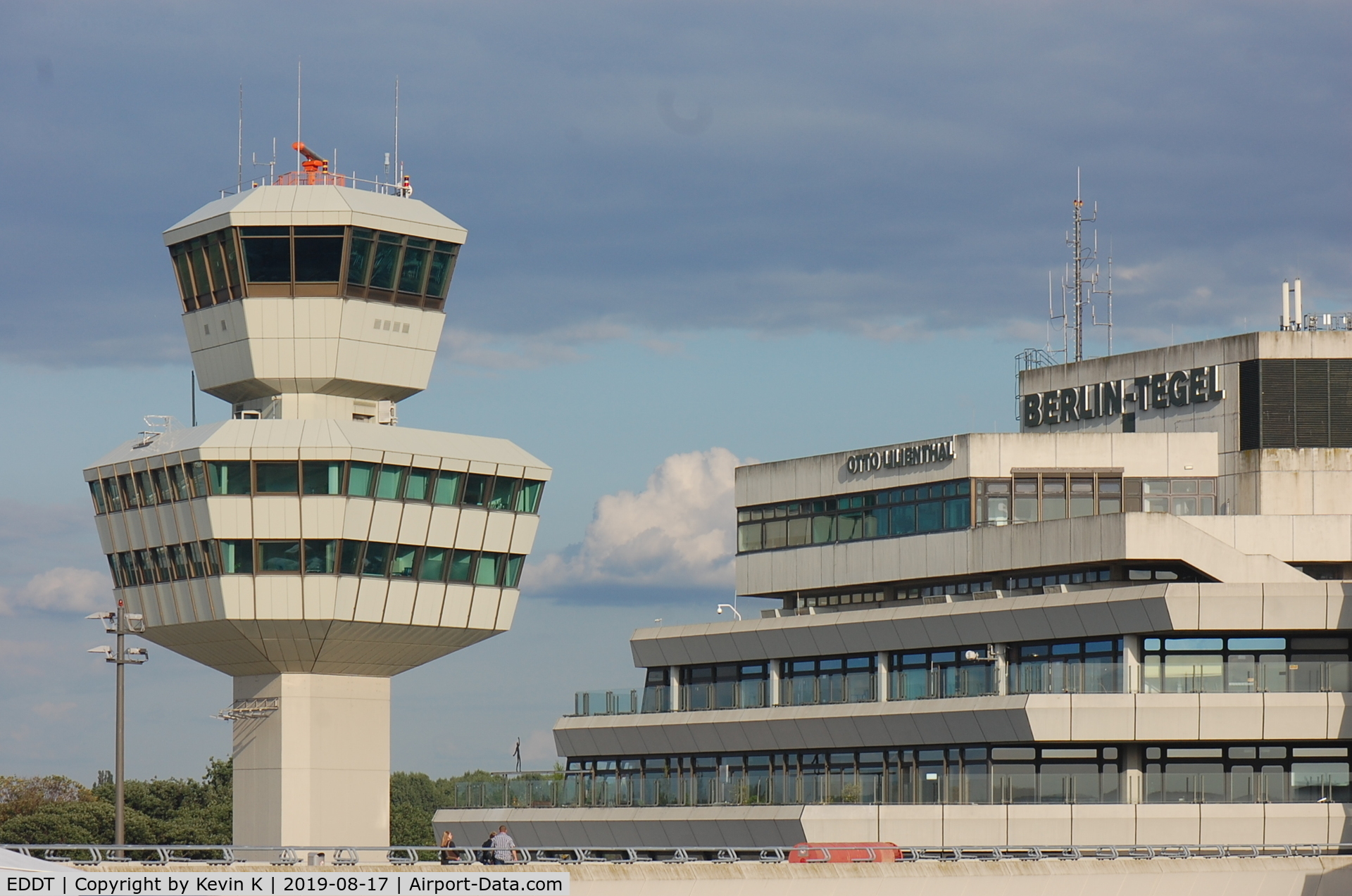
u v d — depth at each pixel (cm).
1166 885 10744
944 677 14088
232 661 14475
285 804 14225
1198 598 12900
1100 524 13500
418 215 14812
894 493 15100
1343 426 14262
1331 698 13012
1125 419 15288
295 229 14362
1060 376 15850
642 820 15338
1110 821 13012
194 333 14925
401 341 14750
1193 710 13012
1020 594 14250
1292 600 12925
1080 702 13125
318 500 13875
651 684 17038
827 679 15100
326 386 14562
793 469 15962
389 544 14138
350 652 14288
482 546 14662
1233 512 14338
